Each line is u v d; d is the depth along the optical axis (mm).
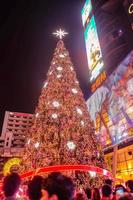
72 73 22266
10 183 3762
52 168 13852
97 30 70062
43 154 16500
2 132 96375
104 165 18031
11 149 67625
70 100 19484
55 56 23594
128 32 55719
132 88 39844
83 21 83438
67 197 2873
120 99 42781
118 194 6707
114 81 46094
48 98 19609
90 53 72125
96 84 65062
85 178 16344
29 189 3635
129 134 37688
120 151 41781
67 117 18328
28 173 13562
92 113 53781
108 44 62844
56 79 20969
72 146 16969
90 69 70688
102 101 49969
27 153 17547
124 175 39312
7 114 102625
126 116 39844
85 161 16875
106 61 61594
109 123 45469
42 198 2977
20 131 98062
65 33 26516
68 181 3053
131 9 54000
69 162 16406
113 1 62000
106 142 44656
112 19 65125
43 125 18000
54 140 17125
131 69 40969
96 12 73625
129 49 54000
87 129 18625
